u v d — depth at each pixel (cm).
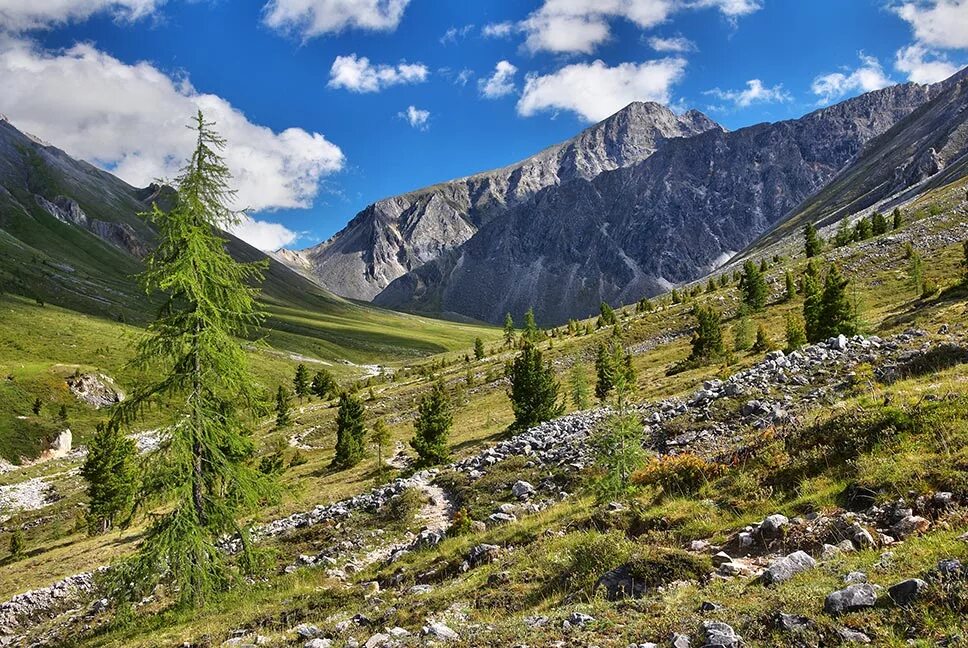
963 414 1158
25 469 8494
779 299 8219
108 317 18162
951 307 3722
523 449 2975
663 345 8231
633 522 1299
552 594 1018
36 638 2259
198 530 1688
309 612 1404
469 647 823
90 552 3734
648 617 773
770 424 1747
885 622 597
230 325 1795
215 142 1714
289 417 8844
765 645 615
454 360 14550
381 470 4544
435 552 1678
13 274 17988
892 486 988
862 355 2383
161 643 1480
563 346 10200
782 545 962
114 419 1683
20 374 10775
